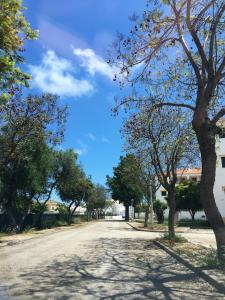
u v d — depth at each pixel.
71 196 65.00
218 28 15.75
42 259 17.52
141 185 49.34
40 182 38.56
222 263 14.09
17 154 30.33
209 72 14.76
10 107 27.77
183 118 24.64
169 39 15.27
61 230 44.47
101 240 28.73
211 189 15.02
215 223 14.91
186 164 27.38
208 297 10.25
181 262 16.61
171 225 26.09
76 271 14.20
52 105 38.47
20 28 17.14
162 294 10.58
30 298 9.94
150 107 18.53
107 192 107.00
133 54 15.82
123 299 9.97
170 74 17.64
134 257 18.47
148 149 26.67
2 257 18.34
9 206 37.44
